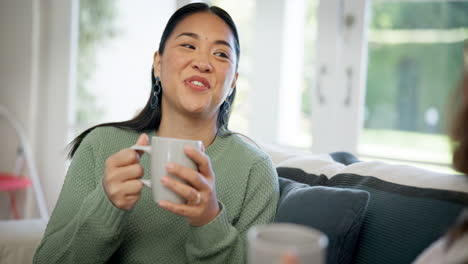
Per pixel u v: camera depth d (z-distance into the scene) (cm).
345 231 99
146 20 306
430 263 61
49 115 322
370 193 108
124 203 91
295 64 275
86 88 321
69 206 111
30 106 305
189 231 111
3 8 306
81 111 322
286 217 107
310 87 269
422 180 104
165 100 123
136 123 127
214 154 122
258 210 116
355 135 247
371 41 243
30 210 309
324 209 103
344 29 247
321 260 49
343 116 250
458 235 58
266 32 283
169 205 81
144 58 308
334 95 252
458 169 66
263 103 287
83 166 117
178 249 111
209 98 116
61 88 318
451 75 225
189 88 115
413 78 234
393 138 240
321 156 147
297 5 272
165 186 81
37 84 314
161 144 80
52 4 316
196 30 117
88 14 318
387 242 98
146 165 117
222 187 118
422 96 232
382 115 242
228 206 117
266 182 119
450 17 224
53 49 318
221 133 127
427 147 231
